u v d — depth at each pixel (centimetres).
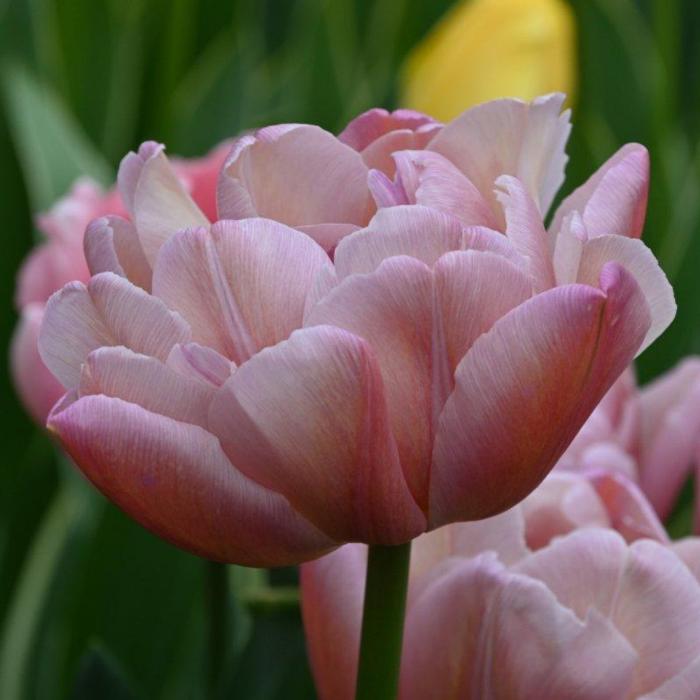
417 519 59
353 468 58
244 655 83
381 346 57
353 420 57
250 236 58
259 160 59
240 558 59
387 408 57
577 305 57
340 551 67
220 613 82
